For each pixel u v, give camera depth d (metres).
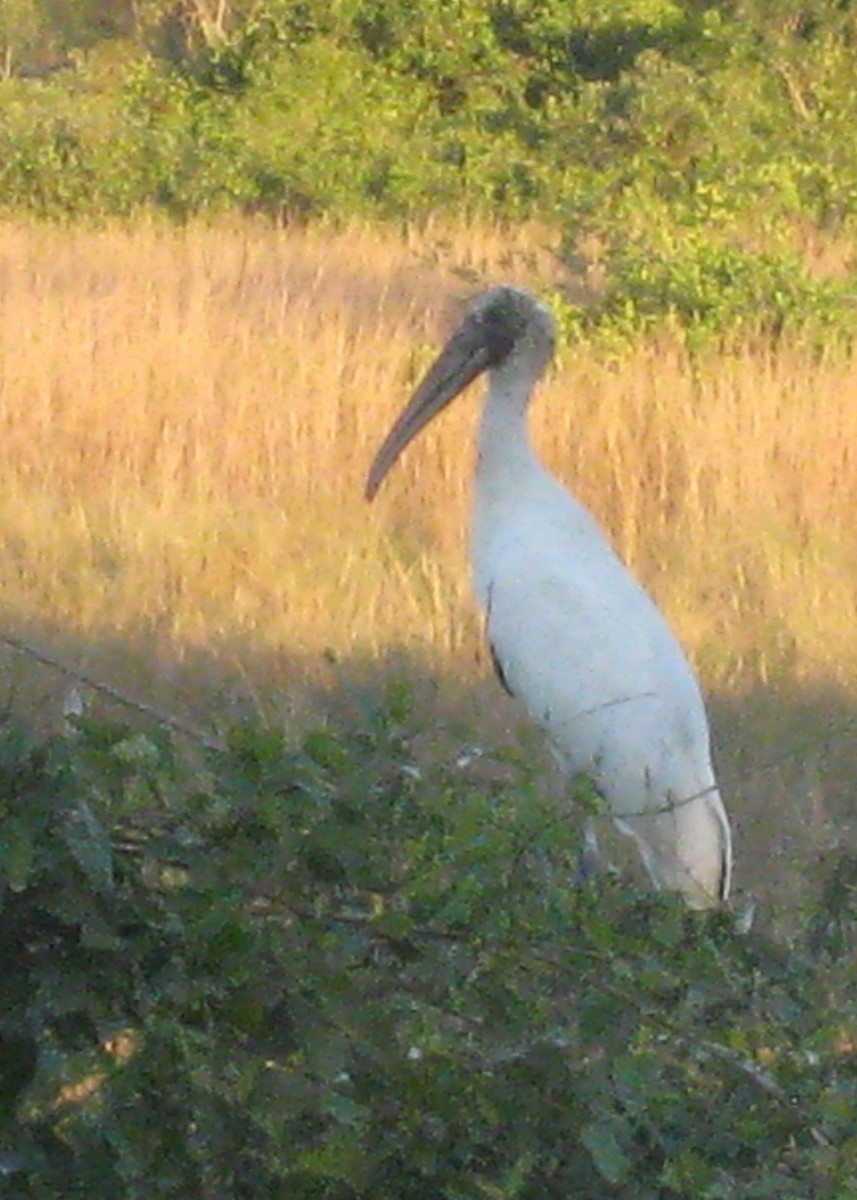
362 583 12.84
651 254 20.36
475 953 5.28
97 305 18.75
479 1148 5.29
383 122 31.11
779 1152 5.27
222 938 5.12
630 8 32.03
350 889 5.28
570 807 6.25
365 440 15.28
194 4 37.03
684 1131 5.28
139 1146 5.13
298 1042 5.18
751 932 6.03
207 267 22.20
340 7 31.83
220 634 11.85
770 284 19.45
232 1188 5.26
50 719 6.52
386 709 5.52
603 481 14.93
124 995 5.23
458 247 24.38
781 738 10.86
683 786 8.79
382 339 18.61
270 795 5.17
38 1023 5.21
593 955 5.28
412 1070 5.19
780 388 16.59
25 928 5.25
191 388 16.06
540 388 16.03
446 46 31.86
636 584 9.72
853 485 14.98
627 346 18.67
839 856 6.73
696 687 9.28
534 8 32.38
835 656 12.19
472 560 10.04
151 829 5.25
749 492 14.70
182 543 13.30
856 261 23.33
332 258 23.44
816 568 13.60
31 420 15.34
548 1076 5.21
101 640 11.62
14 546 13.18
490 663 11.27
